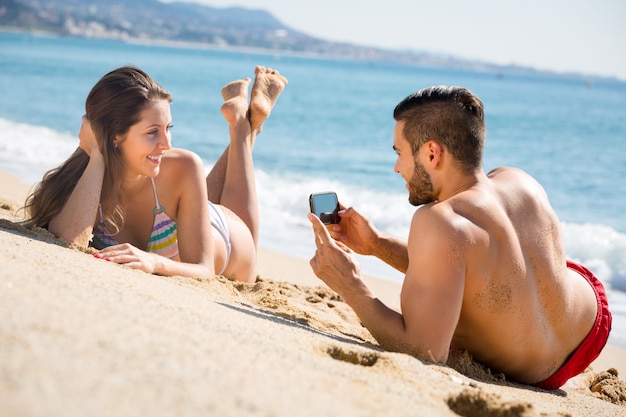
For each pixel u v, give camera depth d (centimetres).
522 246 284
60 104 2086
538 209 294
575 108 3491
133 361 164
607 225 927
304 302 432
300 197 975
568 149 1775
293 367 199
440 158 288
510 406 207
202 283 348
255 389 167
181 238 376
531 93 5666
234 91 487
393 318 282
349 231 359
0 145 1202
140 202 374
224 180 480
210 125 1825
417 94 294
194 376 165
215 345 196
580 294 303
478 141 288
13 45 9219
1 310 174
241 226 434
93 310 195
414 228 280
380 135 1833
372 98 3136
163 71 4788
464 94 287
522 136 2055
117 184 358
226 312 270
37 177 935
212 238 389
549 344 294
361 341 308
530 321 285
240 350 200
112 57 7025
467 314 283
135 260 330
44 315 178
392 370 230
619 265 736
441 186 293
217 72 4847
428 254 271
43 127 1567
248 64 7444
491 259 274
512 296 278
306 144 1630
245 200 459
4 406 129
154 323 201
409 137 294
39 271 234
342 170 1266
